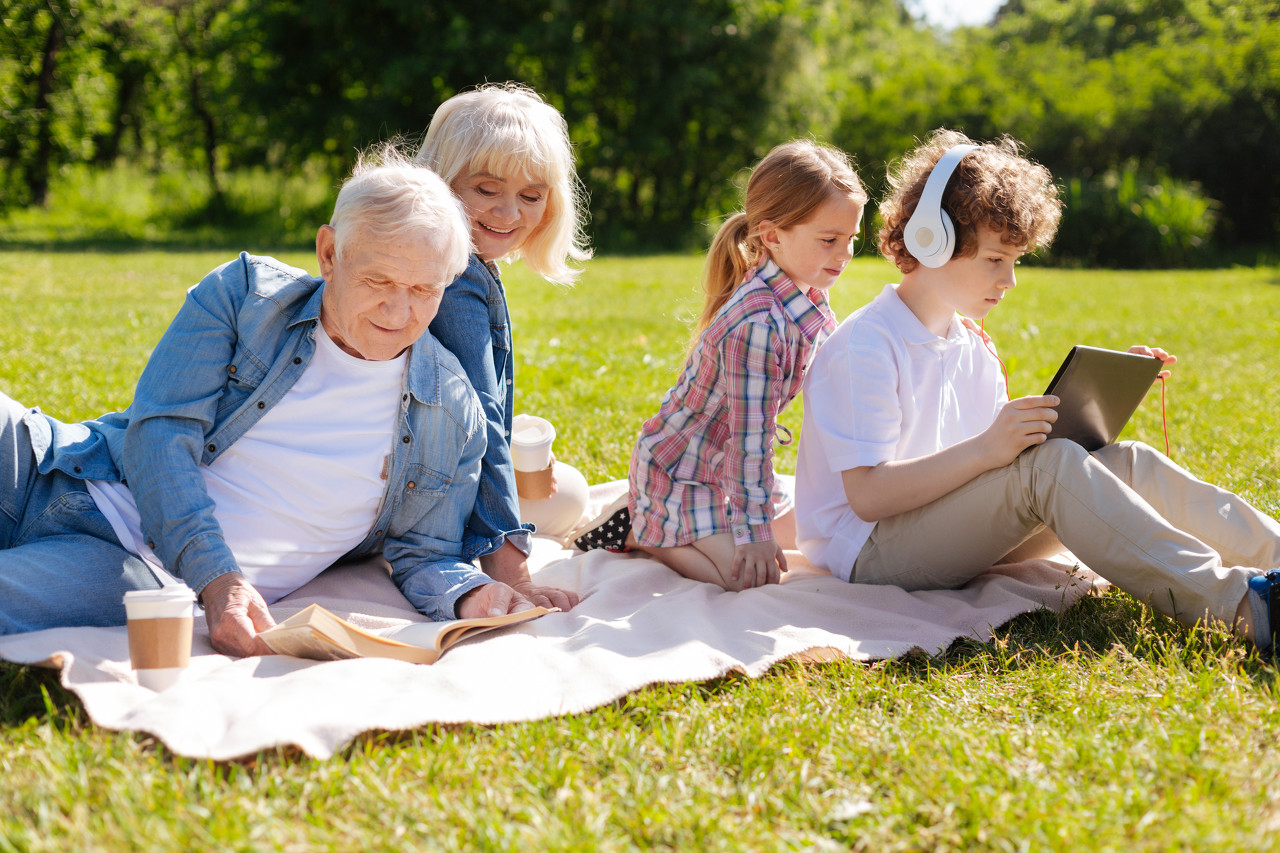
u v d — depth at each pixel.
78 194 22.58
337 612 2.39
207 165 26.34
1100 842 1.45
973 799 1.56
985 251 2.51
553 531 3.29
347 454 2.42
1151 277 17.22
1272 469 3.80
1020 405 2.36
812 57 24.66
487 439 2.68
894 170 2.82
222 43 22.33
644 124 23.38
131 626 1.88
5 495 2.24
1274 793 1.56
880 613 2.41
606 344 7.54
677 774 1.67
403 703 1.83
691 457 2.89
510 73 22.00
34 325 7.61
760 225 2.71
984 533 2.49
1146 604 2.28
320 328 2.38
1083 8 34.22
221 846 1.42
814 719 1.87
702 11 23.67
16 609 2.05
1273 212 23.86
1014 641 2.31
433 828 1.50
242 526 2.37
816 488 2.85
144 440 2.27
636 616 2.41
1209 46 24.92
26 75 22.20
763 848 1.46
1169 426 4.84
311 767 1.65
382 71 21.25
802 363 2.79
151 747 1.67
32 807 1.51
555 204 2.84
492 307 2.82
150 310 8.70
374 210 2.18
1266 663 2.08
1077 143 23.88
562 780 1.64
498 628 2.36
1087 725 1.84
